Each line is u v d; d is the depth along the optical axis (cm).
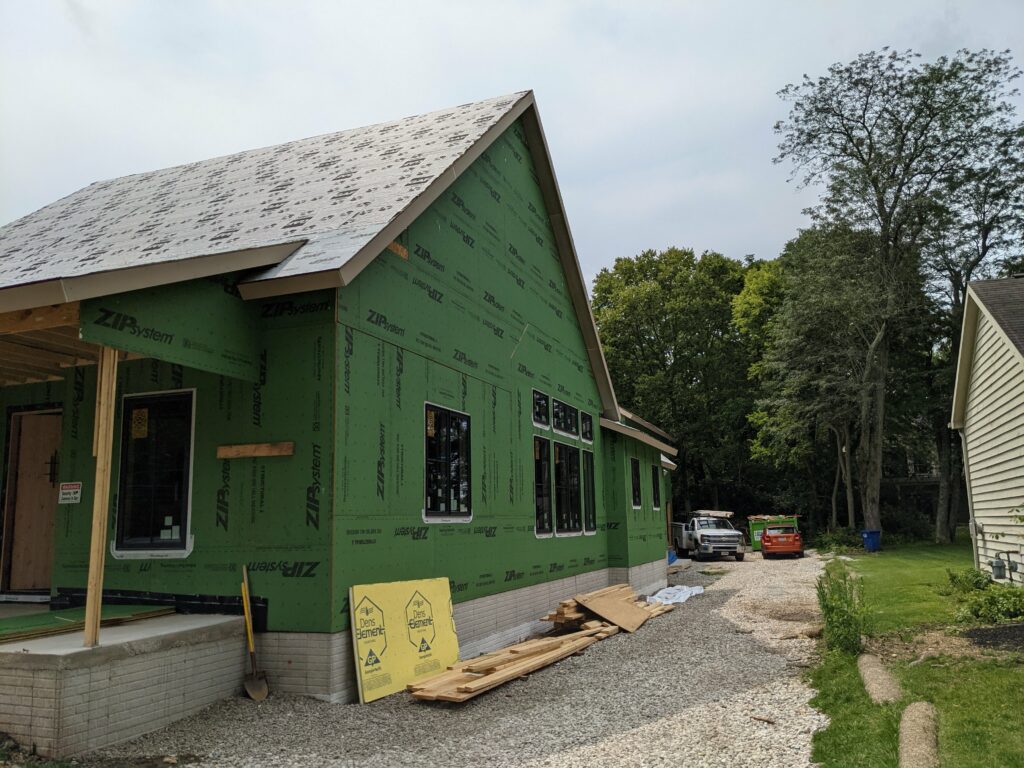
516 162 1291
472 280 1077
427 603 849
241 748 564
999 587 1241
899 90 3134
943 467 3506
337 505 718
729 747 563
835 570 2122
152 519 791
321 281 695
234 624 696
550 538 1304
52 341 729
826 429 3512
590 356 1616
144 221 1027
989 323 1417
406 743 591
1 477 957
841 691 694
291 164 1208
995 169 3188
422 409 898
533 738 605
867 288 3070
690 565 2683
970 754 502
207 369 678
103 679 554
